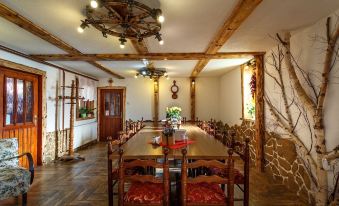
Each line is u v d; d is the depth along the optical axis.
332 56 2.50
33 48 3.87
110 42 3.54
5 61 3.75
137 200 1.93
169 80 7.81
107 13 2.35
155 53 4.24
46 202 2.97
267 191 3.33
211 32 3.08
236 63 5.39
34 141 4.66
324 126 2.63
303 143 3.06
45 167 4.59
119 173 1.94
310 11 2.45
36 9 2.38
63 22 2.73
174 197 2.69
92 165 4.75
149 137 3.54
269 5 2.30
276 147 3.81
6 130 3.89
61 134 5.56
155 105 7.75
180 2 2.21
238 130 5.81
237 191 3.32
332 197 2.50
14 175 2.79
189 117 7.77
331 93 2.52
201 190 2.04
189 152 2.41
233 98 6.27
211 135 3.72
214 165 1.92
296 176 3.22
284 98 3.49
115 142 2.74
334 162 2.48
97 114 7.88
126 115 7.86
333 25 2.47
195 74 7.02
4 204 2.93
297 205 2.89
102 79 7.88
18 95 4.21
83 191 3.32
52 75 5.19
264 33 3.15
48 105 5.03
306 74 2.97
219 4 2.26
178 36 3.25
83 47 3.82
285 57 3.37
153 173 3.19
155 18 2.15
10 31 3.05
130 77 7.83
